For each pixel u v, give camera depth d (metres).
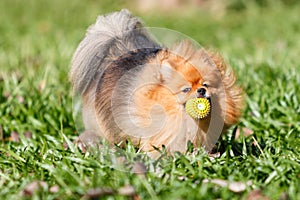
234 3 19.38
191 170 5.67
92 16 17.39
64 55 11.81
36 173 6.02
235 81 6.71
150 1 20.53
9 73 10.61
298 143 6.82
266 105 8.42
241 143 6.96
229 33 14.97
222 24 16.84
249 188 5.34
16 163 6.29
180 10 20.12
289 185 5.52
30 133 7.99
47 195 5.28
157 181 5.48
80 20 17.72
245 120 8.05
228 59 10.48
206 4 20.05
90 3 19.83
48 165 6.01
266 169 5.75
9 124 8.19
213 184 5.43
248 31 15.20
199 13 19.23
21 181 5.80
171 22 17.19
